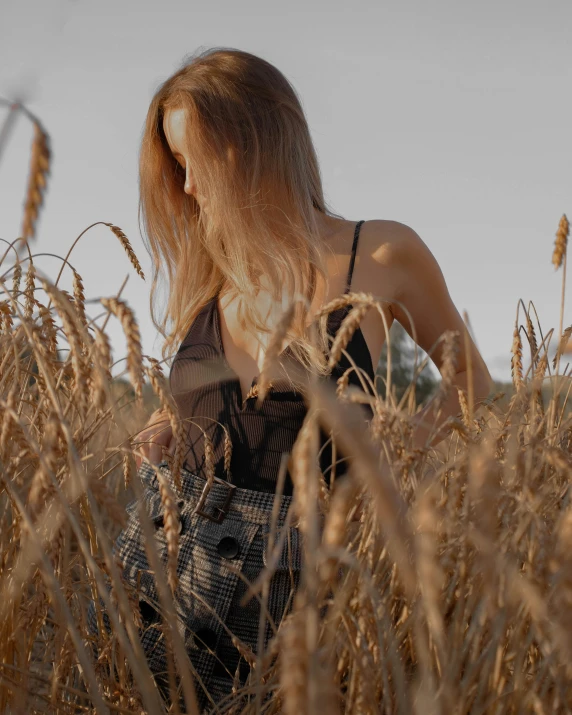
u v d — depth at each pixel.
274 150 1.98
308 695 0.59
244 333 1.86
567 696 0.90
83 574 1.39
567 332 1.50
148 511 1.68
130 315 0.93
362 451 0.56
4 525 1.25
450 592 1.02
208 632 1.55
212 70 2.03
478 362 2.08
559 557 0.82
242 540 1.59
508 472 1.11
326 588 0.96
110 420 1.37
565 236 1.50
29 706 1.16
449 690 0.83
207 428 1.74
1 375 1.35
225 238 1.93
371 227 2.04
